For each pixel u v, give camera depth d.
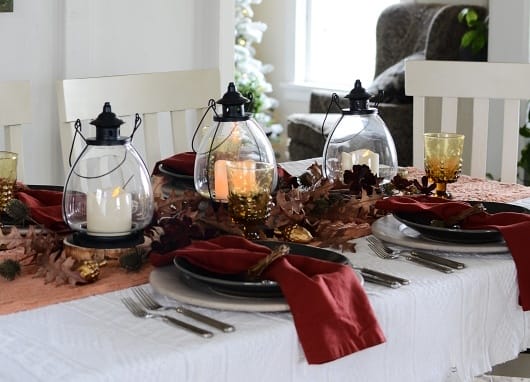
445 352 1.42
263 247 1.33
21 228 1.57
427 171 1.91
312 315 1.18
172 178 1.92
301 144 5.37
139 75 2.32
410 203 1.63
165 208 1.64
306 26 6.96
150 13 3.33
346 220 1.66
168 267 1.37
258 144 1.64
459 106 4.68
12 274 1.35
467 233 1.52
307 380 1.22
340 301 1.21
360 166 1.77
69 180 1.44
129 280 1.37
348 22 6.68
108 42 3.24
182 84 2.40
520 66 2.50
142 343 1.13
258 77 6.41
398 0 6.28
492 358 1.51
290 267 1.24
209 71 2.46
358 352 1.28
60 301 1.28
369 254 1.55
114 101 2.27
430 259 1.50
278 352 1.18
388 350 1.33
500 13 4.38
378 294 1.33
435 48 5.18
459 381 1.45
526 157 4.27
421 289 1.37
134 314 1.23
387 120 5.07
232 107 1.64
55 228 1.54
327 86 6.68
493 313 1.49
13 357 1.09
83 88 2.21
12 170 1.62
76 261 1.40
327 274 1.25
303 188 1.83
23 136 3.12
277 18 7.07
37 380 1.04
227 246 1.36
